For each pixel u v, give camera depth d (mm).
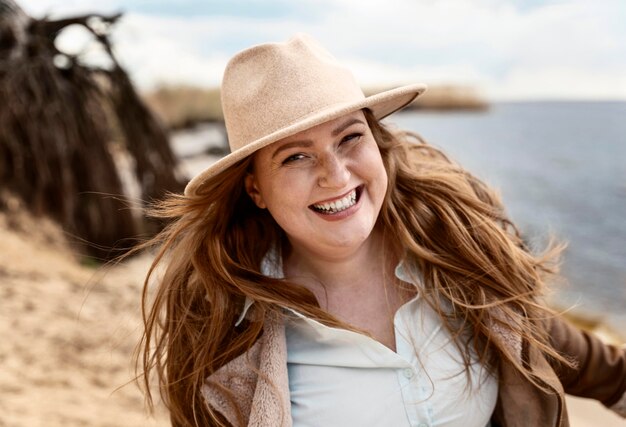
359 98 1631
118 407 3955
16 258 6664
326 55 1657
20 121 8250
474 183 1967
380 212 1784
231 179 1693
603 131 44375
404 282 1771
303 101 1539
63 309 5445
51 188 8375
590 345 1813
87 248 8406
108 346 4805
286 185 1593
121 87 9203
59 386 4059
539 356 1682
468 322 1735
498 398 1791
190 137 23016
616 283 11609
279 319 1730
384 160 1778
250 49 1598
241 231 1834
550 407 1666
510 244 1755
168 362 1852
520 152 34344
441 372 1665
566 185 24703
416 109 66438
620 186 23938
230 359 1769
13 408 3549
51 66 8703
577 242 15797
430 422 1646
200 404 1803
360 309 1776
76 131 8602
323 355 1706
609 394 1833
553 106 69250
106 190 8789
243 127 1604
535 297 1798
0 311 5125
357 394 1667
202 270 1785
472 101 66688
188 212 1777
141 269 7086
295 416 1695
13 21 8672
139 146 9258
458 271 1721
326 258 1748
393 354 1645
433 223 1777
